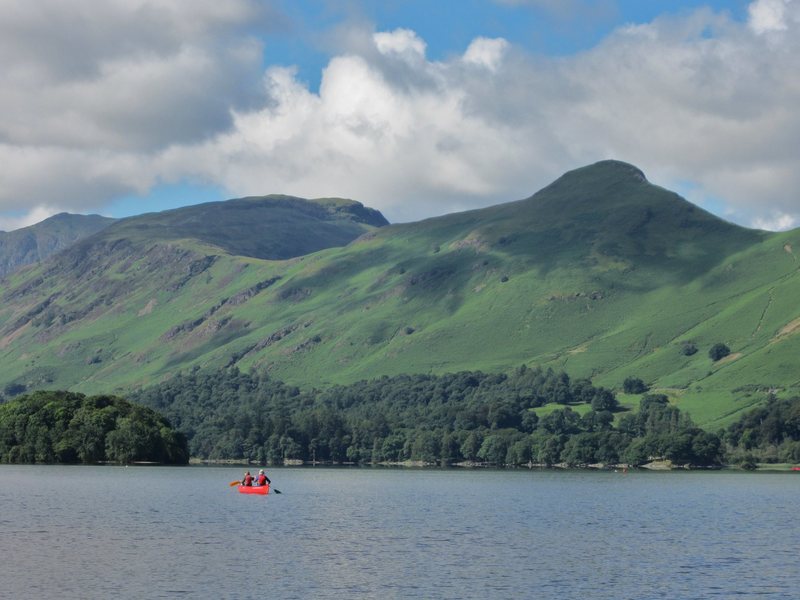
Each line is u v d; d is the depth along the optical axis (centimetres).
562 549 12606
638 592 9725
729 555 12169
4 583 9856
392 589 9769
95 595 9350
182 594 9431
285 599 9269
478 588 9869
